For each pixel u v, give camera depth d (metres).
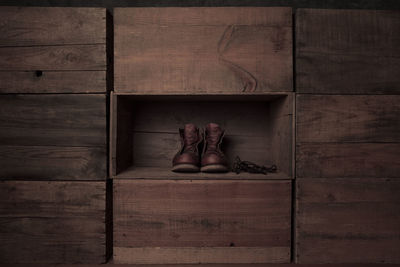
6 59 1.05
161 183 1.06
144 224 1.07
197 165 1.13
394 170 1.06
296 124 1.05
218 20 1.06
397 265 1.06
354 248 1.07
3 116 1.05
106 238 1.08
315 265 1.06
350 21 1.05
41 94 1.05
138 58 1.07
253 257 1.08
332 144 1.05
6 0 1.31
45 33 1.04
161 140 1.34
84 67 1.05
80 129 1.06
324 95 1.05
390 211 1.06
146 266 1.06
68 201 1.06
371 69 1.05
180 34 1.06
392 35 1.05
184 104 1.35
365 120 1.05
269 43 1.06
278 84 1.06
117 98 1.07
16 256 1.07
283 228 1.07
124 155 1.19
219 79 1.07
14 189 1.06
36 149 1.06
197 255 1.08
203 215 1.07
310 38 1.04
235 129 1.34
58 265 1.06
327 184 1.05
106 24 1.06
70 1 1.33
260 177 1.06
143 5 1.34
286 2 1.34
